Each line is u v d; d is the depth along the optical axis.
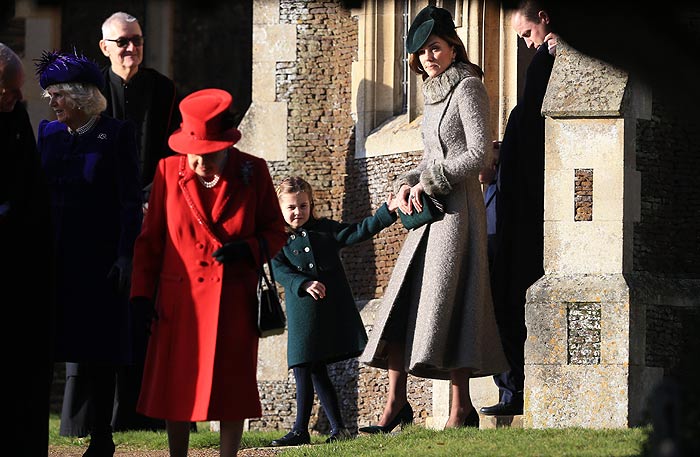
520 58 33.84
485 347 25.75
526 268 28.12
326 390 29.31
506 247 28.33
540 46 28.58
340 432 29.03
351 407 37.44
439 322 25.33
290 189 28.91
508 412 28.34
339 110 39.72
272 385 39.31
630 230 26.81
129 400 33.66
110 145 24.73
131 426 33.69
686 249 27.67
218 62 55.00
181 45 54.81
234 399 21.03
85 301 24.30
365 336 29.09
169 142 21.12
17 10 49.66
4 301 21.16
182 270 21.36
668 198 27.56
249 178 21.62
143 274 21.55
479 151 25.38
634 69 16.05
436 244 25.80
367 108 38.66
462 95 25.92
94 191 24.58
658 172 27.47
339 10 39.78
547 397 26.50
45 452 21.53
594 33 15.77
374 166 37.91
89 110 24.75
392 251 36.88
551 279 26.91
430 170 25.48
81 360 24.03
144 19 54.12
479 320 25.56
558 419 26.39
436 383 33.66
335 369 38.06
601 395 26.17
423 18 26.36
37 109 51.03
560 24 15.90
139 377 33.66
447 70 26.23
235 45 55.12
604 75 26.84
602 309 26.33
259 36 40.69
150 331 21.59
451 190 25.56
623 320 26.12
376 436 25.52
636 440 22.66
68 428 33.12
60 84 24.62
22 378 21.25
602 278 26.56
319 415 38.19
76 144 24.75
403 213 26.02
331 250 29.08
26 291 21.42
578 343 26.47
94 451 24.48
